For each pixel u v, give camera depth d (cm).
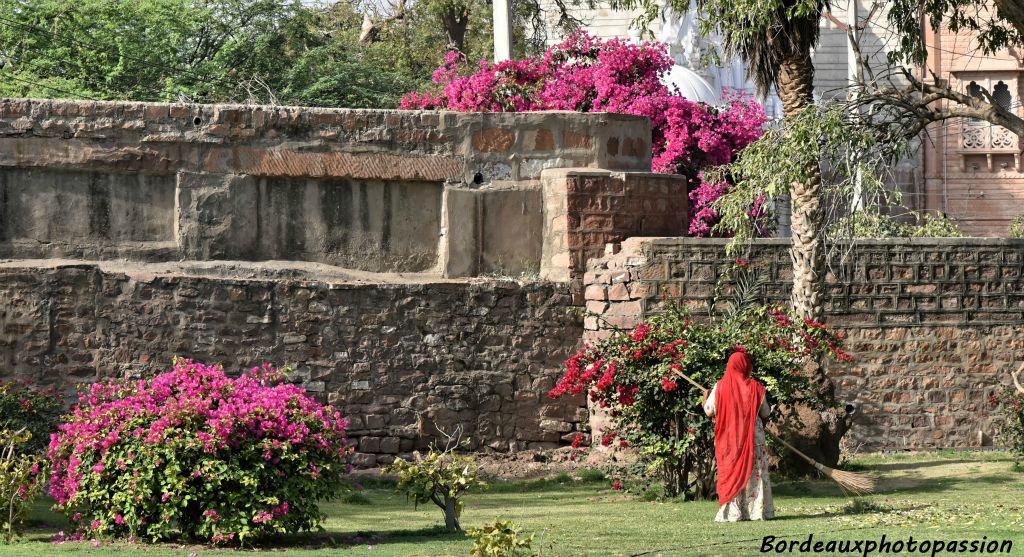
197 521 880
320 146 1744
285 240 1736
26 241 1642
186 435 875
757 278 1689
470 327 1714
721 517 985
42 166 1644
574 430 1742
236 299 1630
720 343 1215
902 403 1759
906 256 1772
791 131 1396
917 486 1291
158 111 1688
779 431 1406
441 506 967
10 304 1555
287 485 891
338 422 955
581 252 1759
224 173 1709
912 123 1447
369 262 1769
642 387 1212
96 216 1669
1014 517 950
